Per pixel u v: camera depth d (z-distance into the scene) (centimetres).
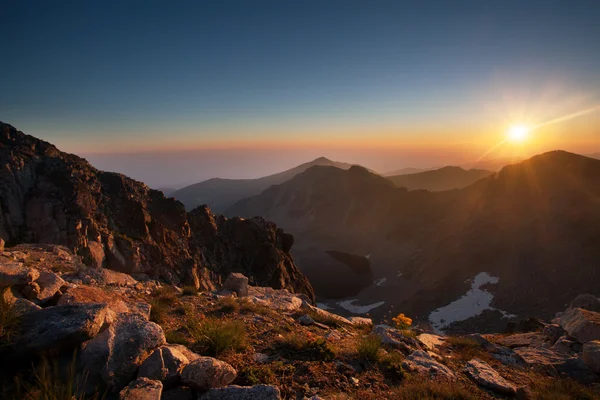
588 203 18750
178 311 1136
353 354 908
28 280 791
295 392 695
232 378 652
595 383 1046
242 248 6084
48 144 4991
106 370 589
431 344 1289
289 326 1120
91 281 1314
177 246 4869
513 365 1130
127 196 4834
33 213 3872
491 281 15712
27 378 556
